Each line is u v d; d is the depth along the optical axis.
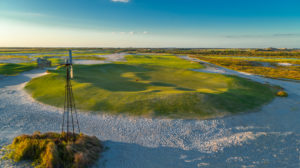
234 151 15.92
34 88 33.56
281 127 21.09
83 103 25.08
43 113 22.33
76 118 21.03
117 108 23.66
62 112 22.69
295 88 43.72
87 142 14.71
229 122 21.53
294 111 26.61
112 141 16.89
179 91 30.22
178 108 23.92
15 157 13.05
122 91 30.45
